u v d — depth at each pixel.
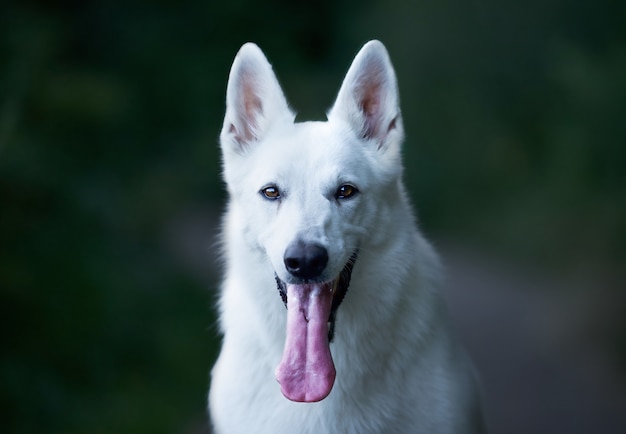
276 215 4.06
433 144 19.62
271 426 4.13
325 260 3.85
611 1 14.04
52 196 9.30
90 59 17.72
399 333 4.15
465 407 4.23
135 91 18.28
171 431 7.77
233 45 22.39
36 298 8.06
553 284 13.09
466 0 19.25
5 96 8.98
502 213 16.86
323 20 24.78
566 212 12.80
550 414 9.00
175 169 18.66
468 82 19.55
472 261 15.96
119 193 11.40
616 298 10.68
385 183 4.24
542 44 17.78
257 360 4.20
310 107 22.44
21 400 7.27
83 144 10.90
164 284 10.85
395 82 4.31
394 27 21.39
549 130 15.05
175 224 16.41
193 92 20.70
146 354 8.89
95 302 8.73
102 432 7.36
